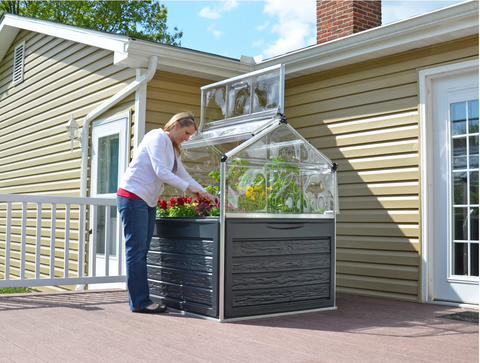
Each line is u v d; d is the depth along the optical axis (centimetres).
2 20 890
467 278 446
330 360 263
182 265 403
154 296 432
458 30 434
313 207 421
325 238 428
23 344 291
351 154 537
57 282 483
